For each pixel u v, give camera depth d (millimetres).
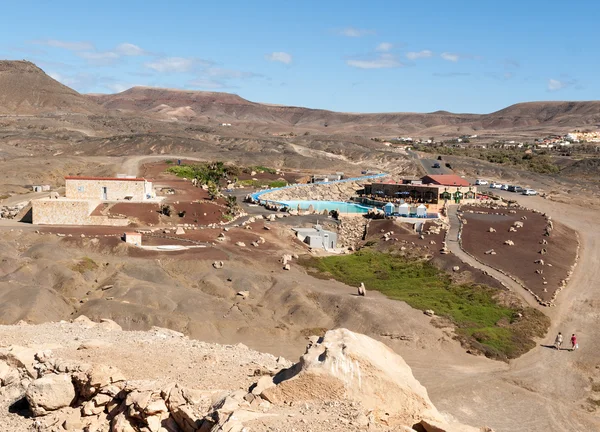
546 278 72062
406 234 94938
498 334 55781
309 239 91000
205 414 18359
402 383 19688
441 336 54469
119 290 59312
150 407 18938
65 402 20766
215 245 79625
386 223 102875
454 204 124000
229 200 110375
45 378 20828
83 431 19719
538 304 64062
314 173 181750
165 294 59719
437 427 18500
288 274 72562
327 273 75438
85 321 34344
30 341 27594
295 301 62031
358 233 101562
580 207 131125
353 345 20031
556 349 53750
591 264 81062
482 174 186000
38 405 20547
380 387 19234
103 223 86312
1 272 62469
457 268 75000
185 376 22469
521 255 81875
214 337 53188
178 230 84688
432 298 65812
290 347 52156
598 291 69062
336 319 59188
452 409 41156
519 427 39281
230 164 179000
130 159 172000
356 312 59125
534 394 44438
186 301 58688
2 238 74375
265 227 94312
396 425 18188
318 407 18328
